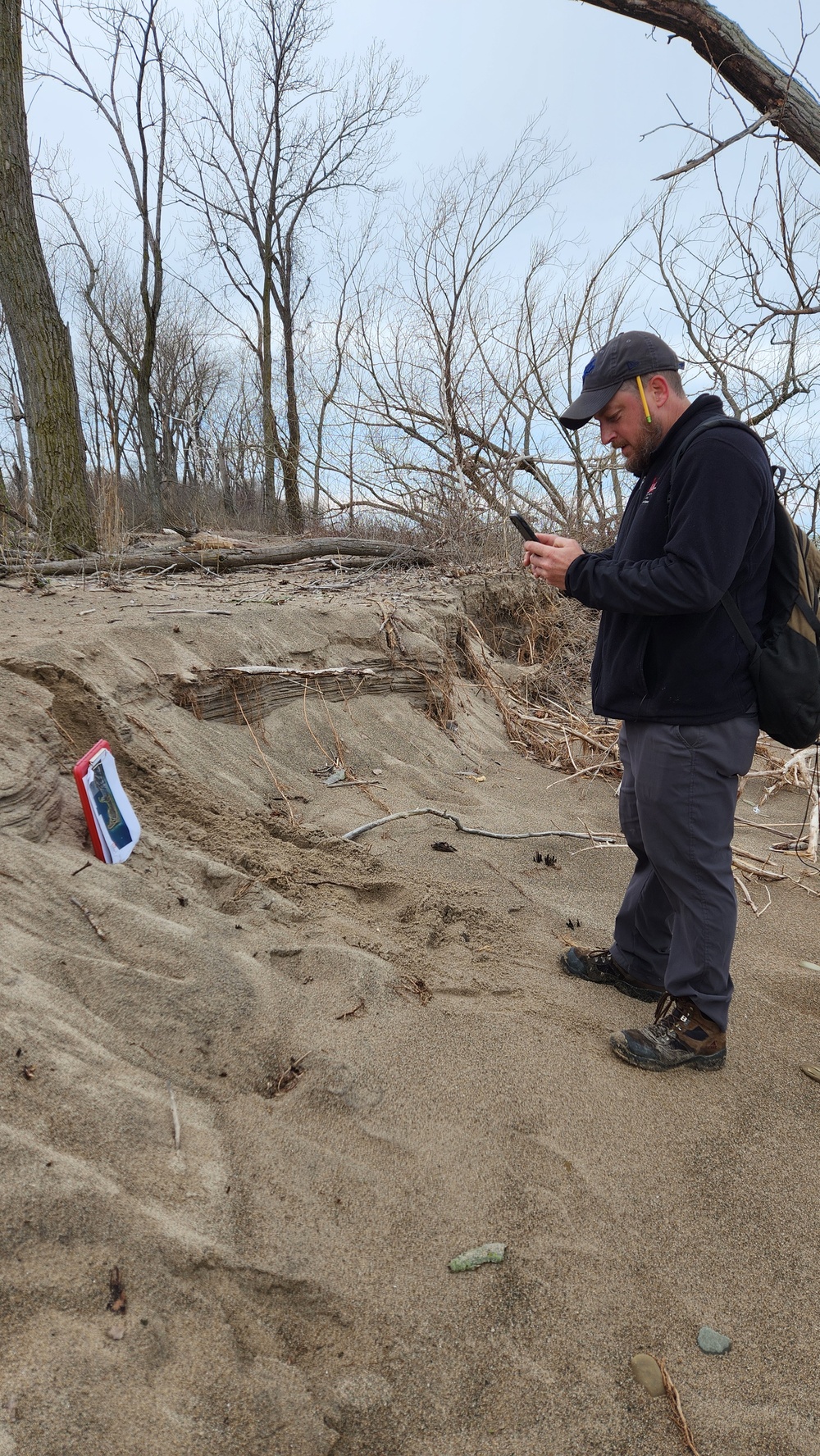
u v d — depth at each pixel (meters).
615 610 2.51
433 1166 2.19
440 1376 1.71
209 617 5.12
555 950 3.44
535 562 2.68
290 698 5.20
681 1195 2.25
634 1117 2.51
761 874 4.63
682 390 2.64
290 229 21.88
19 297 8.20
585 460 11.31
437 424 11.95
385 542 10.22
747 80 4.53
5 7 7.89
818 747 6.38
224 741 4.45
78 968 2.23
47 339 8.32
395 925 3.33
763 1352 1.86
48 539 7.96
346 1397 1.62
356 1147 2.19
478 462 11.48
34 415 8.40
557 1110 2.47
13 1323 1.44
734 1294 1.99
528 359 11.87
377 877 3.69
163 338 29.97
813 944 3.84
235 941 2.74
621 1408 1.71
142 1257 1.64
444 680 6.59
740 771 2.60
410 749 5.67
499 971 3.19
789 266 6.37
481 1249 1.98
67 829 2.79
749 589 2.50
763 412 9.24
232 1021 2.40
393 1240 1.95
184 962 2.48
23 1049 1.88
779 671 2.49
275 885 3.30
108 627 4.46
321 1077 2.34
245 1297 1.72
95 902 2.50
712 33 4.41
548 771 6.43
